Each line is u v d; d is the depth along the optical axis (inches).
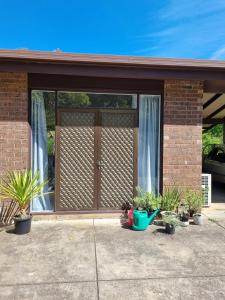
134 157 281.4
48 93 272.1
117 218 273.6
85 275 170.6
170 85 276.2
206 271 175.6
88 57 242.5
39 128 273.4
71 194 276.2
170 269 177.8
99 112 277.0
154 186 288.8
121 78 273.6
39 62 244.7
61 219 271.1
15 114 261.9
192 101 278.8
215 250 204.4
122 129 280.1
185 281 164.7
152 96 284.4
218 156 443.2
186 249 205.6
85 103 275.4
